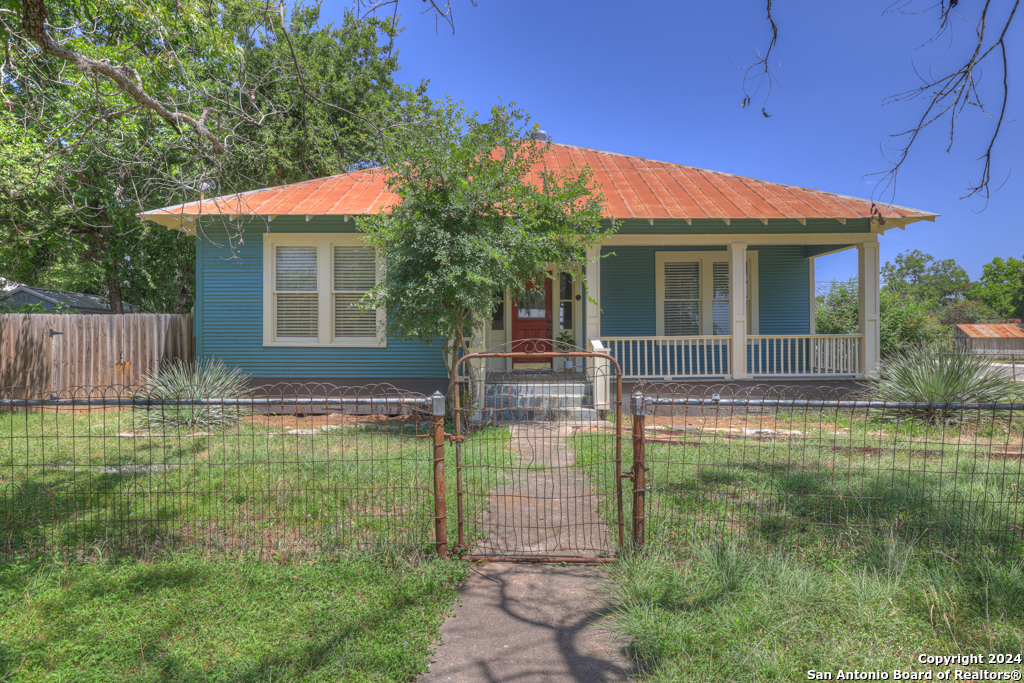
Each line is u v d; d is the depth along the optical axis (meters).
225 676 2.71
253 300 11.52
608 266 13.70
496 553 4.18
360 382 11.57
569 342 13.48
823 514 4.62
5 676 2.71
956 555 3.88
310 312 11.67
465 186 7.95
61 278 23.88
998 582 3.45
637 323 13.71
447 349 9.12
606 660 2.89
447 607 3.38
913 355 9.93
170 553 4.05
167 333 12.13
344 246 11.63
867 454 6.87
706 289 13.66
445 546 4.02
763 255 13.75
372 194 12.06
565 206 8.87
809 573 3.53
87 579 3.69
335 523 4.44
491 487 5.75
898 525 4.34
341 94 16.72
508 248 8.22
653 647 2.91
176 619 3.20
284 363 11.56
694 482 5.61
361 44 16.70
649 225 11.12
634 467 4.05
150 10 7.58
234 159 8.87
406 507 4.98
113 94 8.13
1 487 5.57
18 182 9.30
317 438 8.10
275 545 4.21
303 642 2.99
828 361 11.72
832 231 11.13
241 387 10.86
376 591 3.51
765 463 6.16
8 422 9.08
